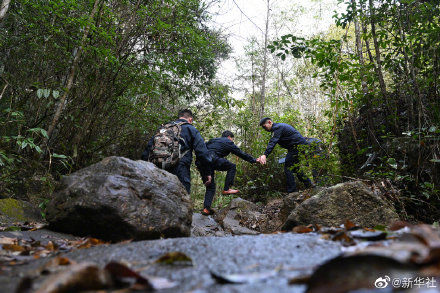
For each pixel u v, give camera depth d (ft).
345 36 14.28
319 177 14.39
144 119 16.26
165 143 12.55
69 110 12.66
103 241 7.52
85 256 4.74
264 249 4.61
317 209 10.21
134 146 17.44
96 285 2.92
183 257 3.98
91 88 13.12
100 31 11.46
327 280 2.72
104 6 12.21
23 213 9.75
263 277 3.18
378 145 13.06
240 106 20.86
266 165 21.77
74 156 11.99
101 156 14.73
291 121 25.54
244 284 3.03
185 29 14.85
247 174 22.62
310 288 2.72
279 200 19.42
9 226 8.37
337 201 10.15
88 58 12.59
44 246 6.06
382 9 12.61
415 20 11.83
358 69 13.01
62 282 2.70
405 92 12.30
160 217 8.00
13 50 12.52
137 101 17.04
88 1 12.95
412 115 11.48
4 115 11.93
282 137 17.34
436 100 10.96
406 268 2.70
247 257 4.20
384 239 4.79
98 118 13.91
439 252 2.65
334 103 14.70
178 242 5.28
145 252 4.77
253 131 24.25
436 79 11.02
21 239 6.48
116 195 7.50
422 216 10.46
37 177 11.02
